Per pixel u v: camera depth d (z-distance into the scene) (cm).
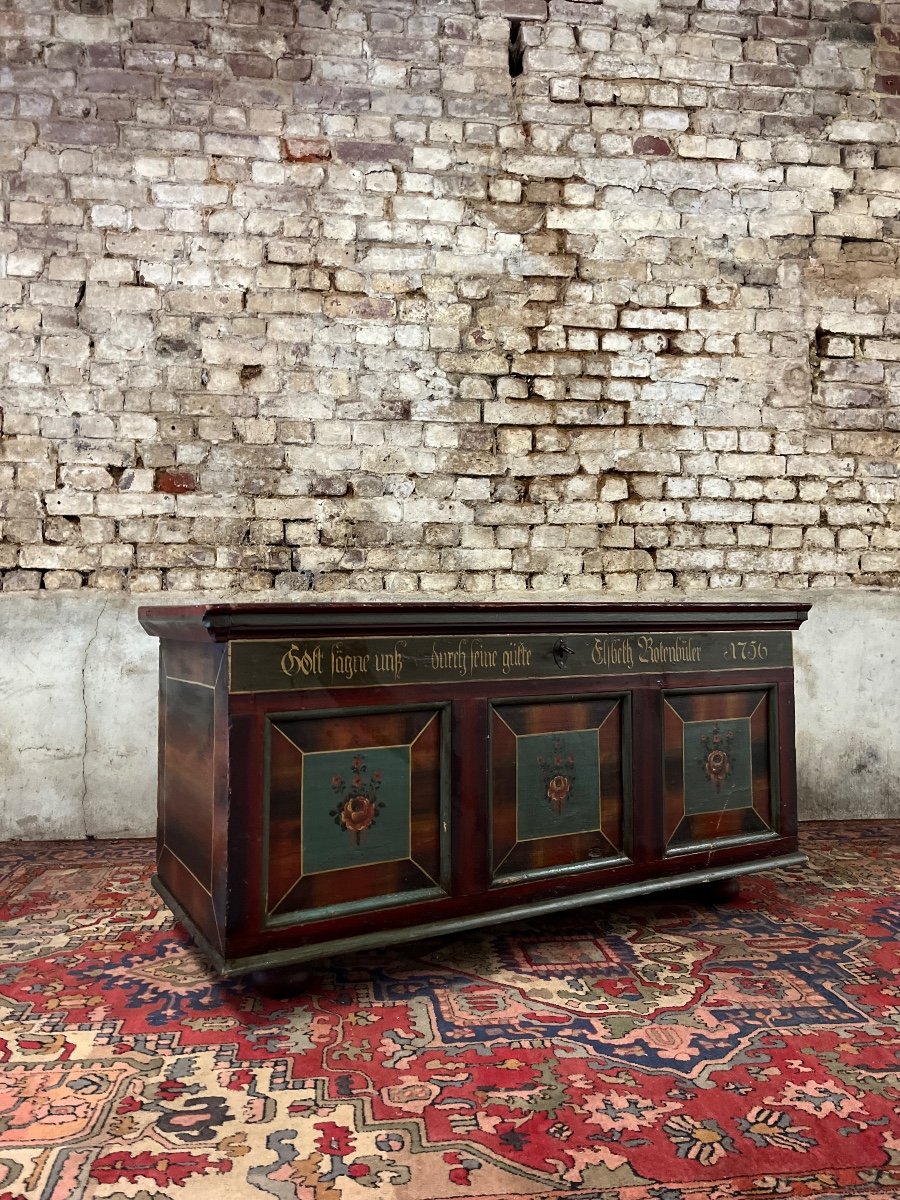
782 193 378
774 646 267
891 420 381
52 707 323
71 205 329
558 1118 139
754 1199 120
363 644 197
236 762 179
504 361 355
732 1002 186
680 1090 149
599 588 360
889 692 378
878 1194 122
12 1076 154
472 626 213
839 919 242
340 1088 149
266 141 341
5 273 324
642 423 366
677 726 248
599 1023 175
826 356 379
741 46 376
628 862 235
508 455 355
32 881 271
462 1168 126
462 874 208
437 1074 154
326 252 343
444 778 208
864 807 375
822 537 378
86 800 325
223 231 337
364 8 350
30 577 323
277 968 186
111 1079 152
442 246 352
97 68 332
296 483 339
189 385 333
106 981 197
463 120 355
